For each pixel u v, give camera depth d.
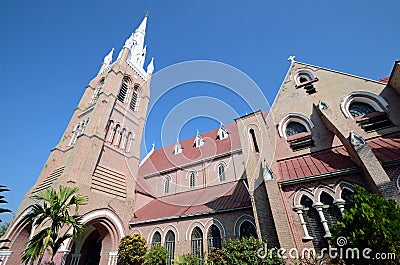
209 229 18.27
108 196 21.80
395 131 13.97
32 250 11.80
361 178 11.60
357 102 16.75
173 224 20.44
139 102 31.92
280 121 18.28
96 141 22.84
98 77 34.00
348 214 8.20
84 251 23.25
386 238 7.02
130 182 25.12
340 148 14.88
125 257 18.97
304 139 16.48
